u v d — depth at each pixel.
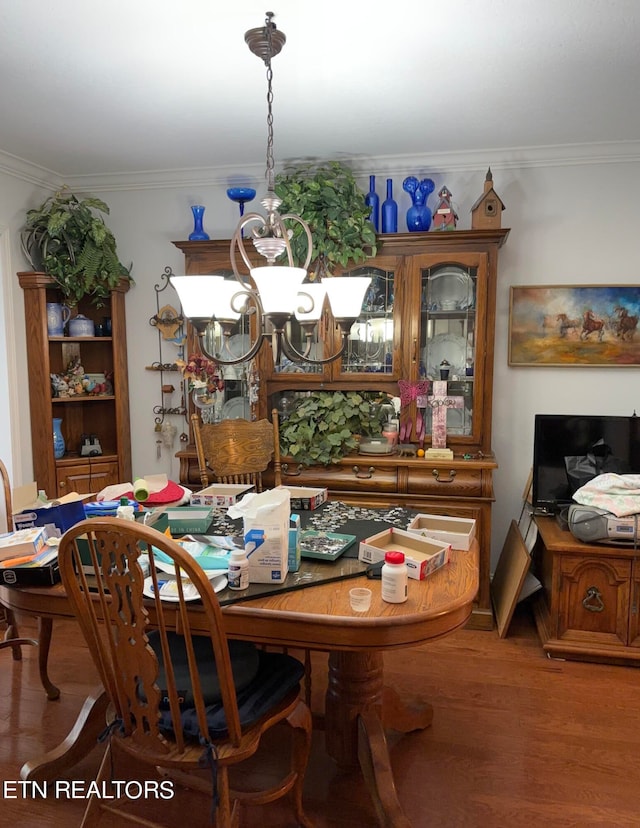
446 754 1.93
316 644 1.38
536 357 3.17
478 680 2.39
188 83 2.26
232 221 3.44
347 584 1.55
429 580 1.57
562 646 2.54
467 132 2.81
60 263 3.20
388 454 3.03
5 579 1.54
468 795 1.75
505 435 3.27
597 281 3.10
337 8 1.76
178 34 1.91
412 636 1.37
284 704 1.46
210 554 1.64
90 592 1.51
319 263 2.76
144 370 3.63
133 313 3.62
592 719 2.13
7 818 1.69
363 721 1.75
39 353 3.25
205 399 3.20
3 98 2.39
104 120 2.62
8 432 3.19
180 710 1.37
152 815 1.70
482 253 2.88
